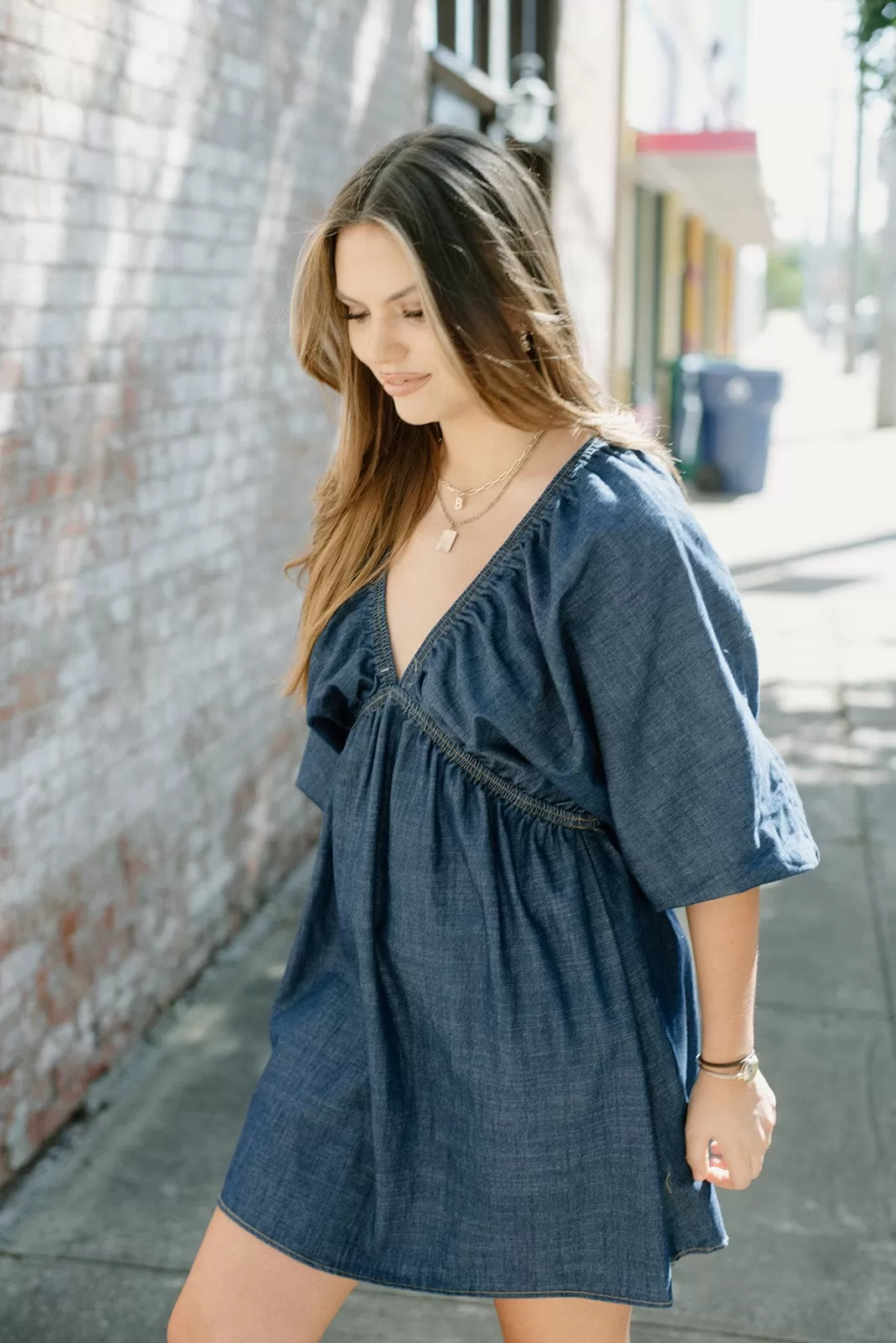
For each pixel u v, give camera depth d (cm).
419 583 176
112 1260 284
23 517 293
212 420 397
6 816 293
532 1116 166
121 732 347
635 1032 168
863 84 641
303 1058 181
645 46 1337
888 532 1159
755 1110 171
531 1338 175
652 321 1603
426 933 170
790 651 798
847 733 652
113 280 330
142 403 349
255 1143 179
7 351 283
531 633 165
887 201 2073
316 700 183
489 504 173
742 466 1404
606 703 162
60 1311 269
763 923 450
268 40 420
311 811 516
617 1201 168
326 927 190
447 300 159
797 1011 392
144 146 343
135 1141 325
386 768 174
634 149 1288
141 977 367
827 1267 283
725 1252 288
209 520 399
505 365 162
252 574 438
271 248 432
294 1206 175
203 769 405
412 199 159
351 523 183
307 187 459
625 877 175
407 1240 177
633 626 160
